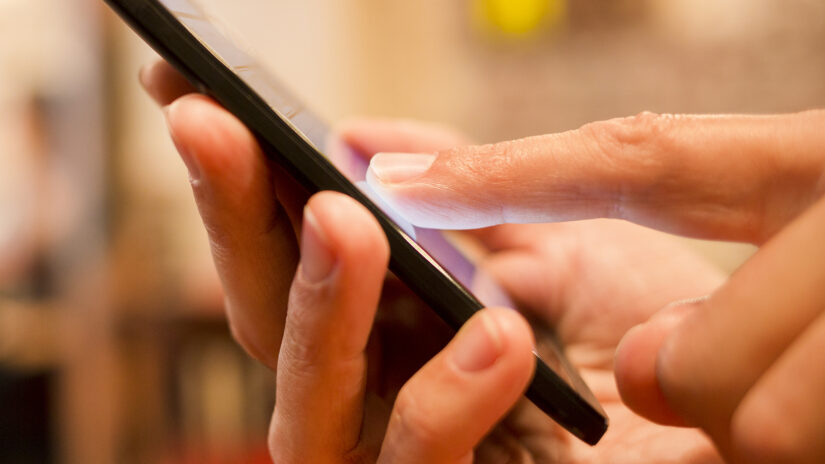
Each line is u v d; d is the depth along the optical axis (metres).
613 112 0.93
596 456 0.27
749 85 0.89
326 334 0.24
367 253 0.23
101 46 0.62
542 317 0.33
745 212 0.24
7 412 0.52
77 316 0.56
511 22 0.95
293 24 0.96
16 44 0.56
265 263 0.25
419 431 0.24
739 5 0.87
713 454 0.27
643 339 0.24
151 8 0.23
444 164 0.25
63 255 0.57
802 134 0.24
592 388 0.30
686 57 0.90
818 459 0.21
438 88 0.98
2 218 0.54
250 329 0.27
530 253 0.34
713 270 0.34
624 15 0.91
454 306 0.23
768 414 0.22
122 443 0.58
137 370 0.59
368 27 0.98
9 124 0.55
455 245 0.30
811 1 0.86
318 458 0.25
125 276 0.60
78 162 0.59
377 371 0.27
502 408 0.24
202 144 0.23
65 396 0.55
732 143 0.24
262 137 0.23
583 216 0.25
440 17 0.97
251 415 0.60
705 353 0.22
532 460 0.27
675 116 0.25
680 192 0.24
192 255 0.70
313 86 0.98
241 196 0.24
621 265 0.33
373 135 0.36
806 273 0.22
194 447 0.59
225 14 0.94
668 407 0.24
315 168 0.23
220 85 0.23
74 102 0.59
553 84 0.95
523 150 0.25
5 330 0.52
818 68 0.87
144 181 0.67
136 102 0.65
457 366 0.24
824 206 0.22
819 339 0.21
